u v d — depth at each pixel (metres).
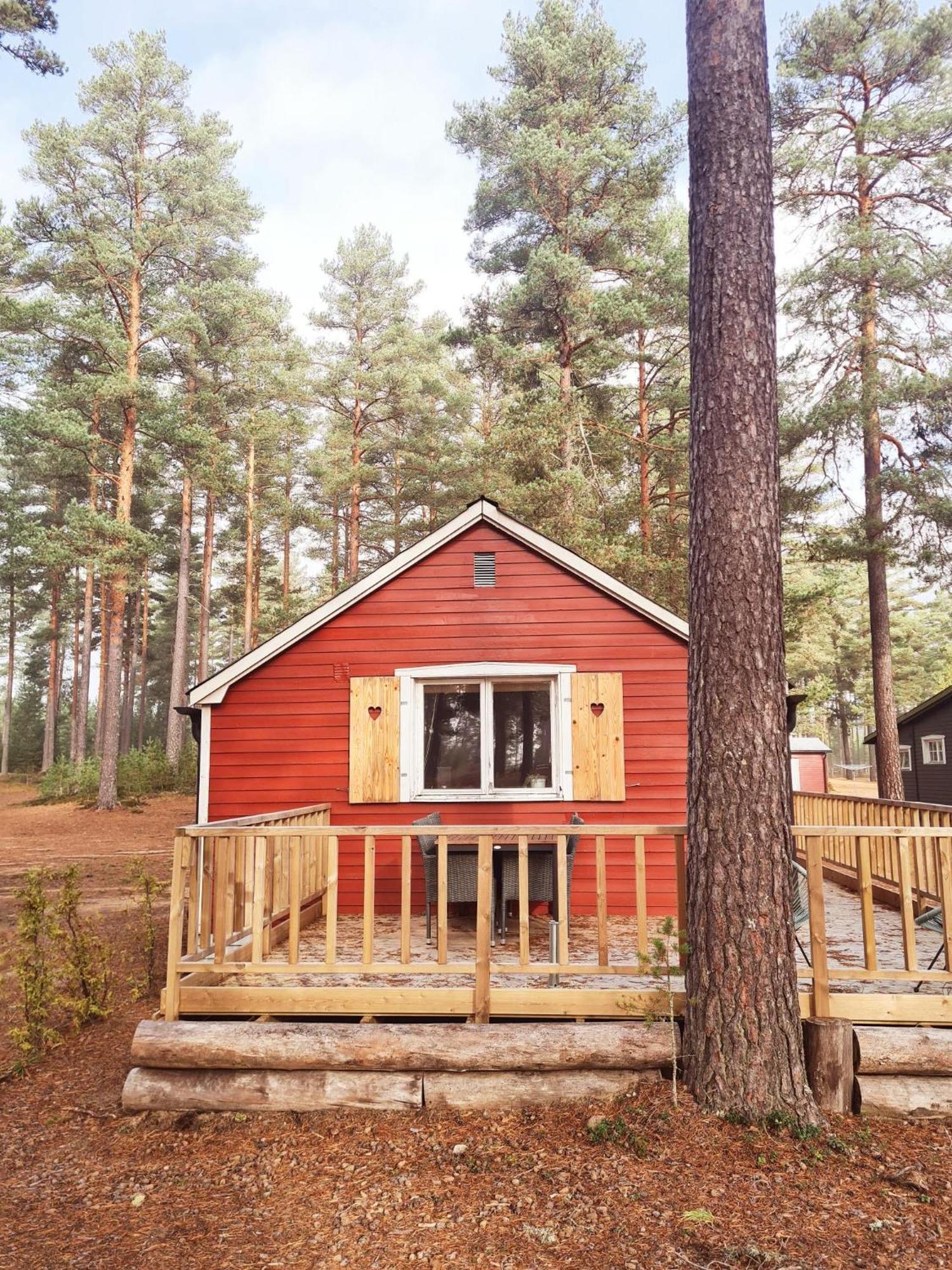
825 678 52.91
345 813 9.83
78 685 44.97
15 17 12.38
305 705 10.03
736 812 5.03
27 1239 4.15
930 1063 5.20
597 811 9.69
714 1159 4.51
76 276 25.55
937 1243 3.84
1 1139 5.29
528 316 22.34
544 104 22.34
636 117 21.78
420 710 9.99
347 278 34.56
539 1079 5.33
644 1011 5.51
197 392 29.45
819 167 20.30
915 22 19.72
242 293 29.53
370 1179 4.59
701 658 5.23
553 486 20.52
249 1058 5.41
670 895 9.55
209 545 34.97
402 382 32.16
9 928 10.84
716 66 5.55
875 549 20.00
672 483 25.00
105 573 25.03
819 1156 4.53
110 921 11.52
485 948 5.64
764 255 5.48
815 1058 5.11
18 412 24.66
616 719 9.78
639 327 21.52
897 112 19.73
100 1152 5.07
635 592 9.84
